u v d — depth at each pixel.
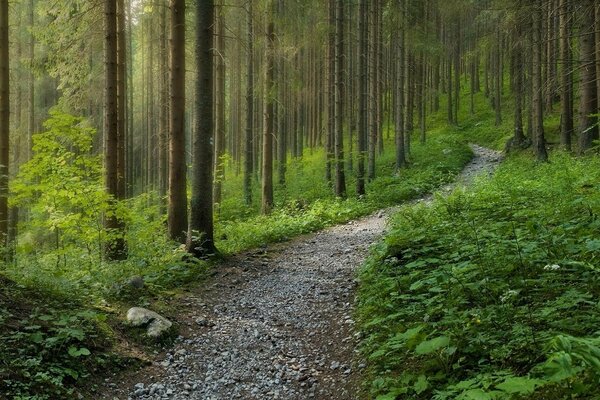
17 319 5.53
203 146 10.38
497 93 37.53
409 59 29.69
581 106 15.70
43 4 14.22
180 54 10.85
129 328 6.26
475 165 26.86
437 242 7.85
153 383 5.34
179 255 9.62
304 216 16.14
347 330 6.40
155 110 36.44
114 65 11.35
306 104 41.69
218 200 19.88
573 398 3.14
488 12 25.55
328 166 24.00
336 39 19.34
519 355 3.93
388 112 39.34
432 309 5.10
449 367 4.20
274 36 17.97
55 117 9.65
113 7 11.31
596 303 4.39
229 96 45.22
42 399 4.48
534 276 5.39
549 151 22.25
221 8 14.52
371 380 4.79
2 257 8.70
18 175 9.50
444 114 44.47
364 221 15.94
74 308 6.29
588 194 8.44
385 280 7.07
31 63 16.67
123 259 10.18
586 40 14.13
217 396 5.08
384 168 27.92
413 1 25.77
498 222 7.94
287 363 5.72
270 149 18.23
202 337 6.52
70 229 9.68
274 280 9.16
